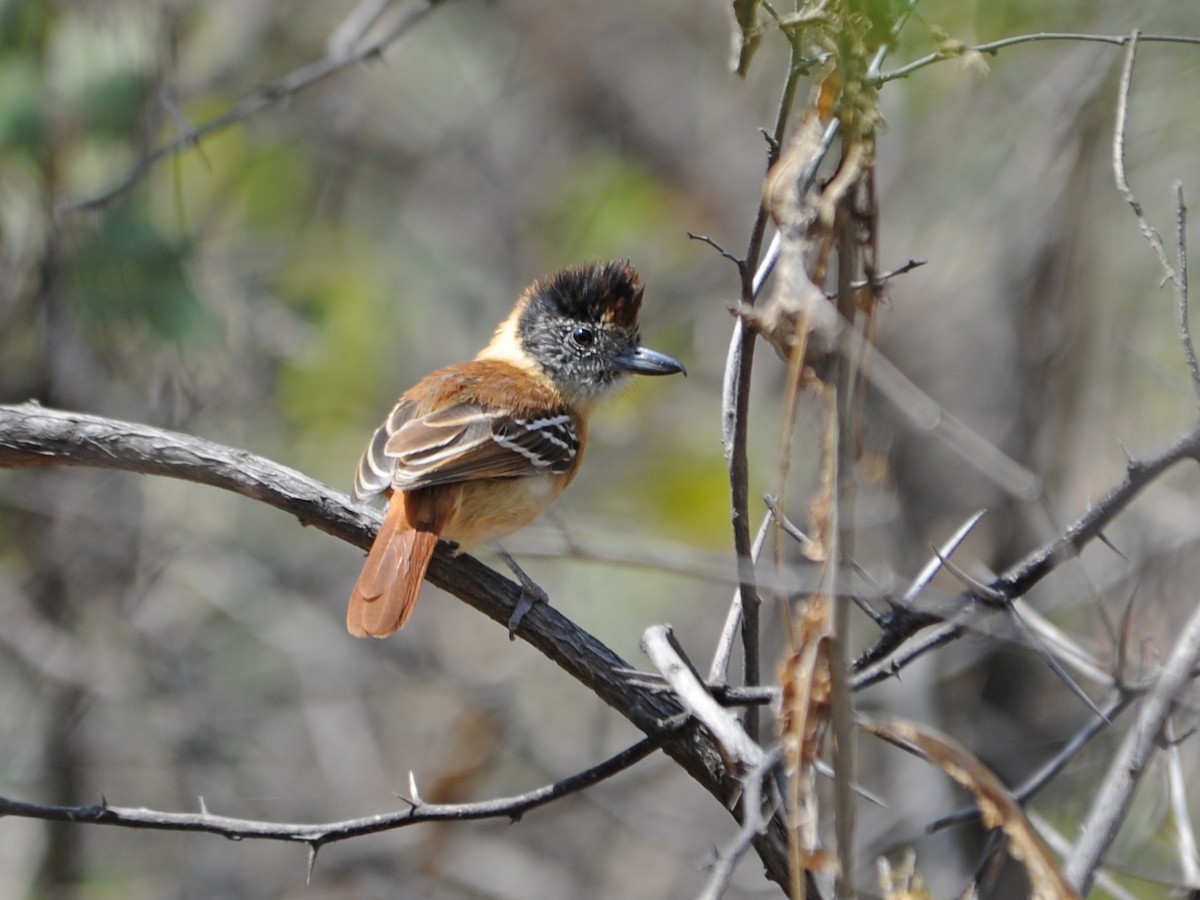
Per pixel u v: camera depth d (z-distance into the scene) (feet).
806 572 20.56
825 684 15.75
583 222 53.31
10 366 37.63
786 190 16.03
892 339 39.73
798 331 15.75
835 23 16.43
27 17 35.06
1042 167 38.73
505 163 55.67
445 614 49.85
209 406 40.78
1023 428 38.32
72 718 43.73
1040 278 38.55
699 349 50.85
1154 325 38.55
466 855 45.16
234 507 48.83
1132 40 19.31
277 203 45.73
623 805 44.37
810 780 15.79
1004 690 38.91
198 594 48.60
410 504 25.89
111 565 43.39
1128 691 20.94
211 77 44.73
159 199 38.04
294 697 48.39
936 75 39.50
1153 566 33.60
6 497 41.39
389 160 53.06
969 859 37.35
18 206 36.42
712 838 44.04
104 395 38.29
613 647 47.91
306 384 43.91
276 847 45.55
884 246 40.78
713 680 19.99
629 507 46.11
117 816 20.34
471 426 27.96
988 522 38.04
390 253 51.52
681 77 56.39
